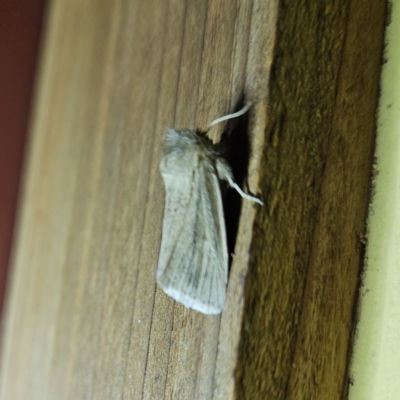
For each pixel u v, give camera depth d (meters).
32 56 0.31
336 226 0.16
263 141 0.15
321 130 0.15
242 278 0.15
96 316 0.18
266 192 0.15
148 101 0.18
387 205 0.15
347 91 0.16
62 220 0.22
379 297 0.15
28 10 0.31
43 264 0.23
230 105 0.16
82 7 0.24
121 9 0.19
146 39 0.18
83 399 0.18
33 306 0.24
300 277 0.15
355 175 0.16
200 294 0.15
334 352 0.16
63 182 0.22
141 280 0.17
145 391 0.17
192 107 0.17
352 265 0.16
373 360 0.15
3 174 0.31
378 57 0.16
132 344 0.17
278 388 0.15
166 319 0.16
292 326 0.15
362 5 0.16
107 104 0.19
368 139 0.16
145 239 0.17
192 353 0.16
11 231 0.31
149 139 0.18
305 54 0.15
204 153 0.15
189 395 0.16
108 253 0.18
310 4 0.15
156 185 0.17
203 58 0.17
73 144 0.22
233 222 0.15
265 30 0.15
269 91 0.15
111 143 0.19
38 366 0.22
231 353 0.15
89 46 0.22
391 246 0.15
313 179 0.15
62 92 0.24
